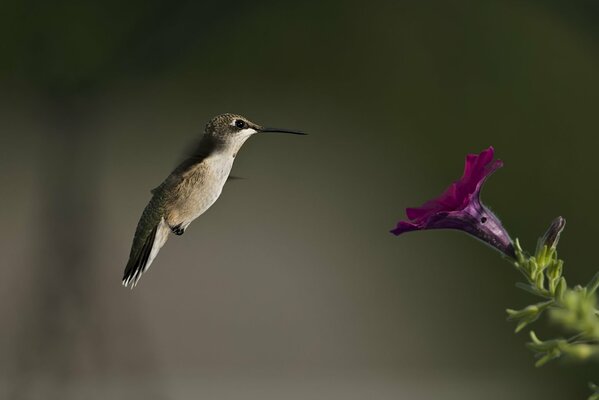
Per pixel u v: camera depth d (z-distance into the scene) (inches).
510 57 560.4
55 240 446.6
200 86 592.7
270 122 628.7
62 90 456.4
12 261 500.1
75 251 447.2
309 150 643.5
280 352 589.3
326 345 602.9
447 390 597.3
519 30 550.0
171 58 459.5
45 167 452.1
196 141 187.0
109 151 573.9
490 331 625.6
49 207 450.3
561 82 566.9
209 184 185.8
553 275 125.8
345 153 644.1
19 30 448.1
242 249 617.9
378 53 596.1
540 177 596.1
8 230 530.3
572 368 584.4
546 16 522.0
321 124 626.8
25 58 452.1
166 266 598.2
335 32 578.2
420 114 615.8
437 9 563.2
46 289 443.2
